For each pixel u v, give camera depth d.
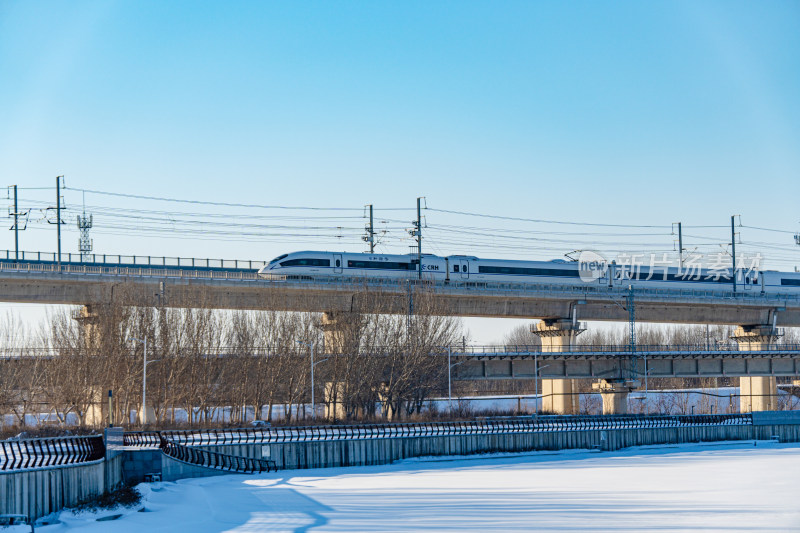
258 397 119.50
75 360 109.50
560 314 147.50
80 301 115.00
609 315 152.00
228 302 124.56
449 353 128.75
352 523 62.78
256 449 97.25
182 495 75.56
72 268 113.19
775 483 81.62
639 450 123.31
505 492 78.75
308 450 100.12
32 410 116.19
